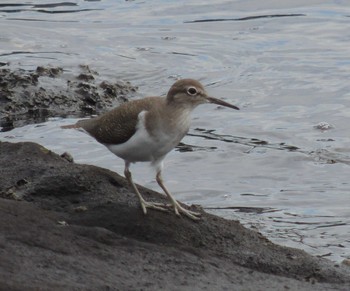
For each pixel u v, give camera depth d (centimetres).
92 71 2100
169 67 2175
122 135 1068
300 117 1869
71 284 865
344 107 1922
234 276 973
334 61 2219
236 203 1462
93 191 1127
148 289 893
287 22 2530
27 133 1753
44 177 1144
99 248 966
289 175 1585
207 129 1798
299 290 958
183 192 1500
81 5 2706
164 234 1051
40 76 1980
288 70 2162
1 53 2223
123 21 2547
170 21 2552
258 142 1736
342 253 1259
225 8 2659
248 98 1983
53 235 966
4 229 950
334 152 1686
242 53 2292
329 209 1441
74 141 1712
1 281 838
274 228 1359
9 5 2683
